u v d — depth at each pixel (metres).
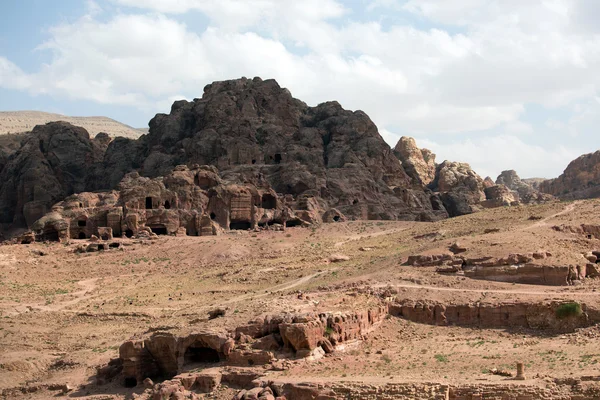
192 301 114.88
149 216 160.75
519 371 65.94
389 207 192.00
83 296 124.12
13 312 114.69
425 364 72.06
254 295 108.81
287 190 185.12
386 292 88.81
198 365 77.88
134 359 81.38
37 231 159.75
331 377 68.19
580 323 79.44
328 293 91.62
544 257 91.56
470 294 86.50
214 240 152.25
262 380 68.25
